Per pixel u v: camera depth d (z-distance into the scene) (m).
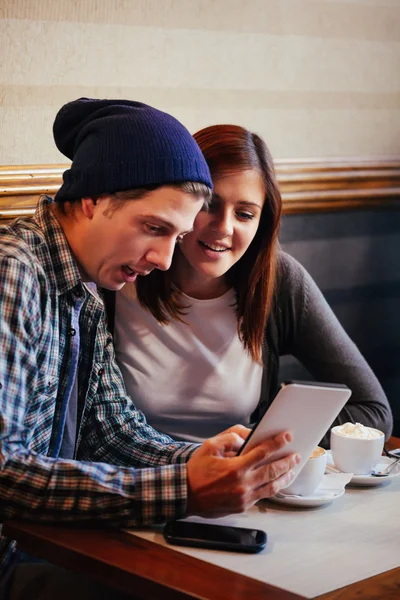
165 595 1.19
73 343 1.59
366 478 1.63
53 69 2.39
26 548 1.37
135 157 1.41
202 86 2.69
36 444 1.53
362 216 3.15
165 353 1.97
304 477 1.52
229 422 2.03
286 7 2.83
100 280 1.52
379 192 3.12
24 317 1.41
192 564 1.27
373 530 1.44
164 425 2.00
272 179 1.90
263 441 1.39
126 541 1.34
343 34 2.98
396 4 3.10
